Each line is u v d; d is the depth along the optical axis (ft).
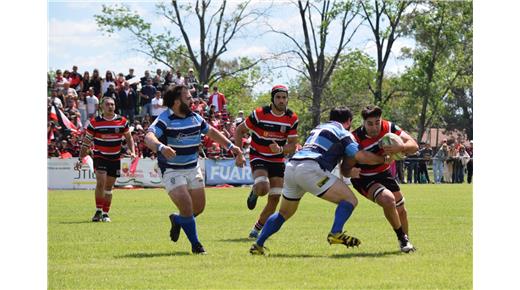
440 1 349.41
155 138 69.72
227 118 240.73
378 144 71.36
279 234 89.56
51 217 116.57
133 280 57.62
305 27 337.11
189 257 69.15
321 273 59.67
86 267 63.82
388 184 73.46
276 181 85.71
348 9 336.08
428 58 361.10
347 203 67.31
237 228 97.76
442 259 66.33
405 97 384.06
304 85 370.32
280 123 85.56
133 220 110.32
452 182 270.05
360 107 354.54
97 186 109.29
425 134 479.82
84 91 234.58
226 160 228.63
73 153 216.74
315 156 68.08
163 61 325.21
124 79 233.55
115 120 109.91
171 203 148.97
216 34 327.67
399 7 341.00
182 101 72.23
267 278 57.82
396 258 67.21
